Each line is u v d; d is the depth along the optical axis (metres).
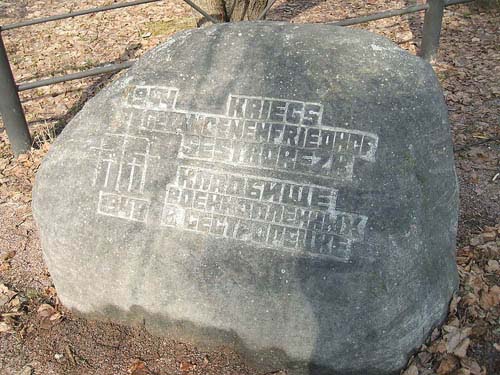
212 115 1.30
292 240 1.23
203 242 1.29
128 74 1.41
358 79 1.25
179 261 1.31
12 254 1.79
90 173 1.37
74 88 2.88
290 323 1.27
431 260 1.26
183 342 1.42
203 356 1.40
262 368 1.36
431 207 1.25
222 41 1.36
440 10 2.42
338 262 1.22
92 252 1.37
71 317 1.53
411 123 1.22
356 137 1.21
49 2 4.25
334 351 1.28
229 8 2.55
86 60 3.19
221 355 1.39
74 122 1.44
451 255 1.34
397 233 1.21
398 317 1.25
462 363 1.32
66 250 1.40
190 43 1.39
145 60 1.42
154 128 1.34
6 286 1.66
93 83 2.91
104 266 1.37
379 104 1.23
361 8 3.63
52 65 3.17
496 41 3.04
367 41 1.30
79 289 1.44
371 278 1.21
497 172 2.03
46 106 2.72
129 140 1.35
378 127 1.21
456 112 2.42
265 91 1.28
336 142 1.22
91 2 4.12
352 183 1.21
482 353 1.36
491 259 1.62
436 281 1.29
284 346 1.30
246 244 1.26
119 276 1.37
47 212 1.41
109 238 1.35
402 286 1.23
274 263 1.25
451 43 3.04
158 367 1.39
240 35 1.36
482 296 1.49
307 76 1.27
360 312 1.23
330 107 1.23
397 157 1.21
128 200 1.34
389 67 1.26
